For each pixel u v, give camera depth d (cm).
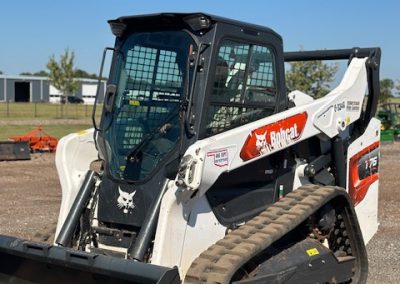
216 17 473
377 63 639
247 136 484
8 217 1026
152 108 497
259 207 535
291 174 572
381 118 3014
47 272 459
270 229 471
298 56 694
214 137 460
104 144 512
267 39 525
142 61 511
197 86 473
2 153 1859
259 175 536
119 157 498
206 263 438
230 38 487
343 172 616
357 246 598
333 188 556
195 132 468
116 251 479
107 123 520
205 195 477
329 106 576
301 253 522
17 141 1894
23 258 467
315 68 2634
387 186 1468
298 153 578
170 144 479
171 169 466
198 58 470
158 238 441
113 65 527
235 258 434
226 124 497
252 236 463
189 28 482
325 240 588
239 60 501
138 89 510
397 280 709
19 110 5091
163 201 446
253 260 487
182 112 471
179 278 391
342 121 595
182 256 456
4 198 1212
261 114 529
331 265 551
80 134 544
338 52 661
